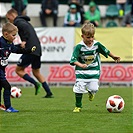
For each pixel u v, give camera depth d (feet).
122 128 56.75
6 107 73.51
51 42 141.90
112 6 170.19
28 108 79.97
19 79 140.56
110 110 71.97
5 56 71.56
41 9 161.58
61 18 166.40
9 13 98.32
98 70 73.10
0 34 142.92
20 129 55.93
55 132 53.62
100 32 141.38
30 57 101.71
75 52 71.31
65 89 130.00
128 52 140.36
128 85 140.36
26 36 98.17
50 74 141.59
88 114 70.08
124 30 140.56
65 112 73.10
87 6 176.24
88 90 72.90
